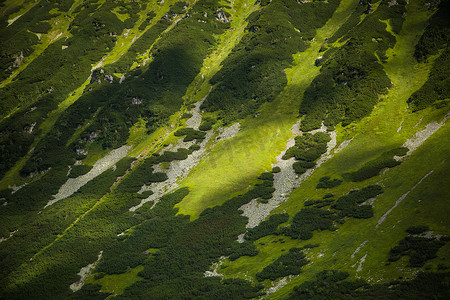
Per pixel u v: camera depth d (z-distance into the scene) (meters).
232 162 107.50
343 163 87.88
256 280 60.72
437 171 66.19
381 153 84.12
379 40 129.50
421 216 56.28
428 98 94.75
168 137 132.25
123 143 139.62
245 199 89.94
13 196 125.81
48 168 135.75
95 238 92.06
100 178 122.69
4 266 89.88
